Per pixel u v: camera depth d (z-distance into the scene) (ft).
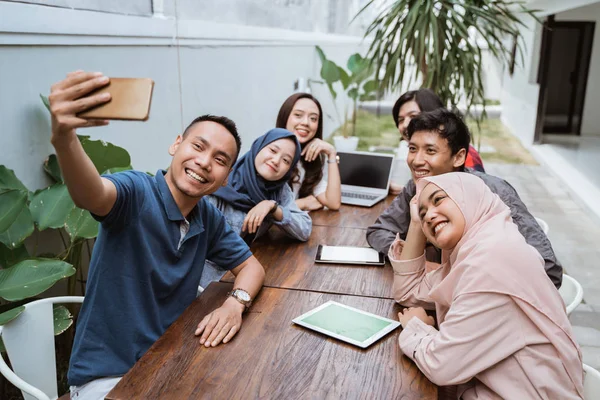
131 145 9.29
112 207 4.66
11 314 5.47
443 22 16.12
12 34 6.64
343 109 34.55
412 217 5.64
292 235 7.61
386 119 37.09
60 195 6.91
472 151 9.41
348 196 10.07
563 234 16.17
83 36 7.89
